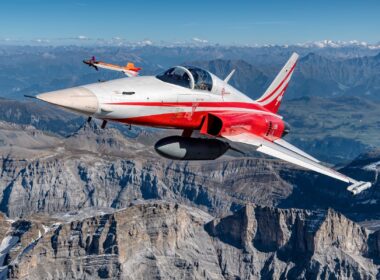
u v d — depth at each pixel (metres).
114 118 35.31
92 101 33.59
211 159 39.38
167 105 37.62
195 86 39.72
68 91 33.59
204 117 39.97
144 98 36.34
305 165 37.44
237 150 40.66
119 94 35.22
